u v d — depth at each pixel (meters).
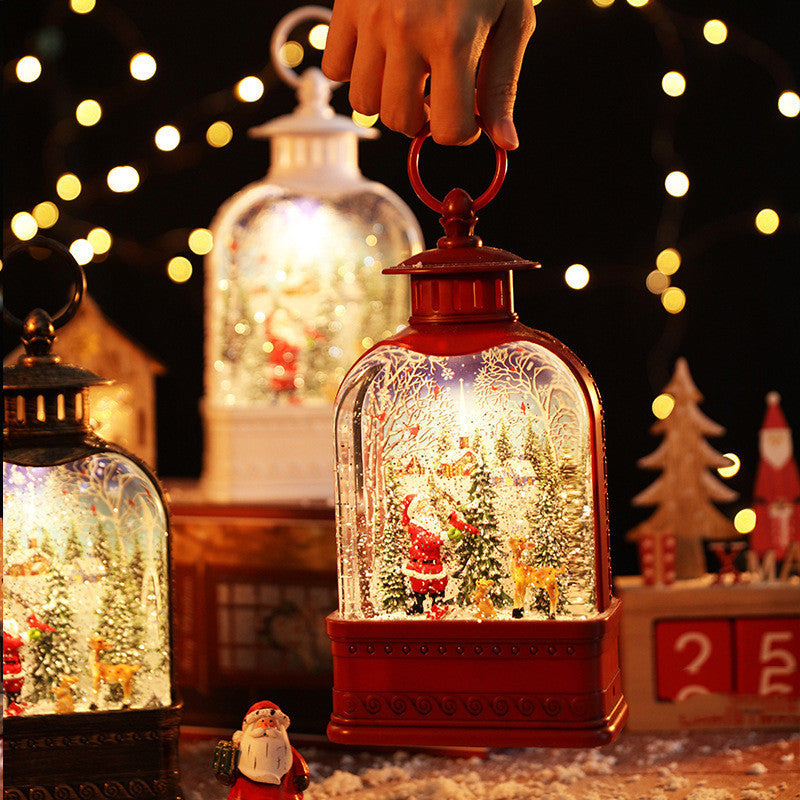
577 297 2.15
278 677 1.53
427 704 0.80
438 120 0.80
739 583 1.56
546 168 2.13
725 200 2.13
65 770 0.94
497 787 1.30
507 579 0.82
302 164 1.74
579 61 2.12
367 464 0.83
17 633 0.93
